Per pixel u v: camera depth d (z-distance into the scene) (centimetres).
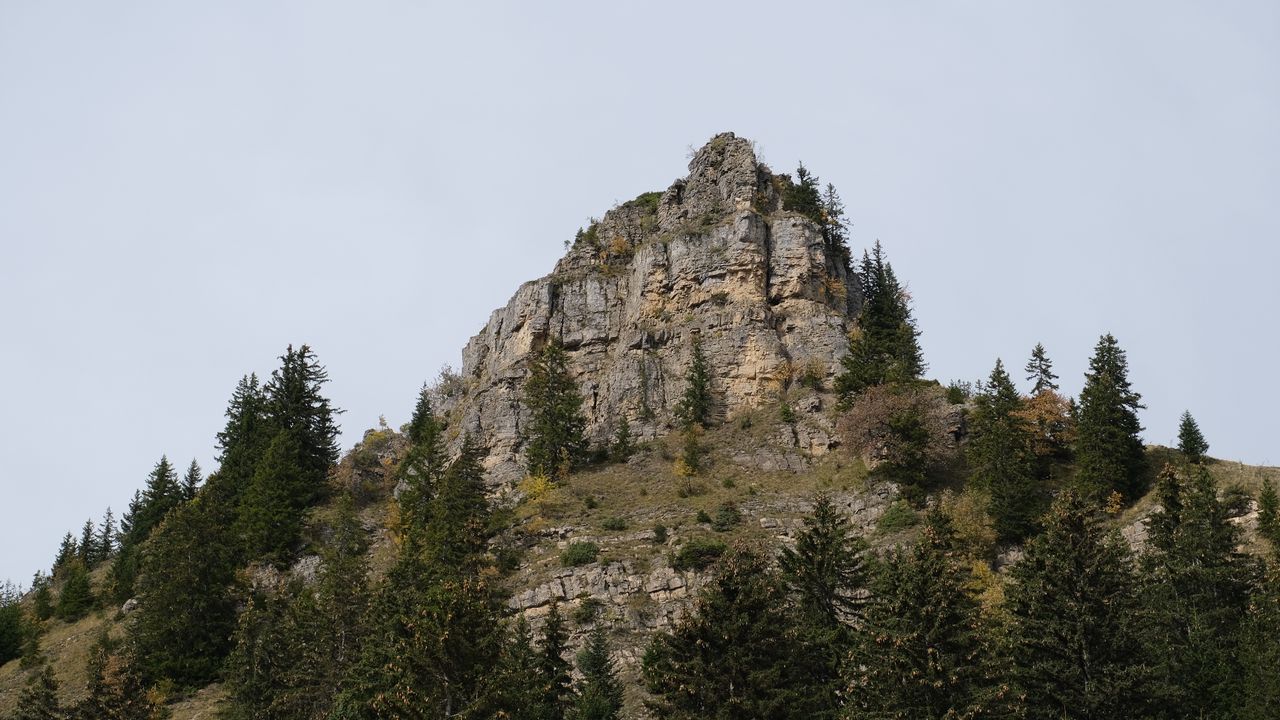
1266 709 4988
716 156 12850
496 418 11212
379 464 11762
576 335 11988
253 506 9669
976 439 8562
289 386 11388
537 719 5272
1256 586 6019
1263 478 7906
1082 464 8106
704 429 10188
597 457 10138
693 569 7588
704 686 4891
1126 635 5028
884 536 7688
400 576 6944
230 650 8012
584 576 7638
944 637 4853
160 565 8338
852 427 8800
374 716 5316
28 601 10606
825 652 5297
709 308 11306
